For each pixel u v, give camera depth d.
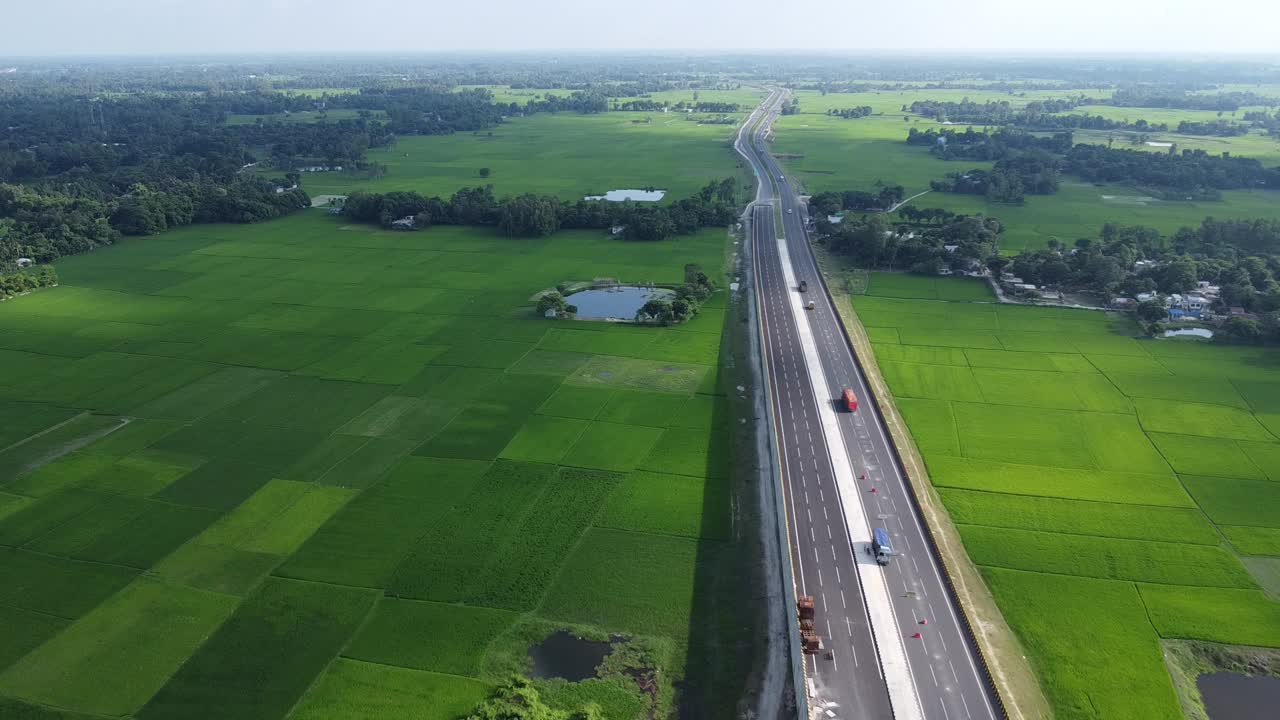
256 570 107.62
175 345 185.62
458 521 117.75
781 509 116.69
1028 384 161.00
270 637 95.94
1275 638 94.25
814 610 99.12
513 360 176.38
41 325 197.88
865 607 99.88
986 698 86.69
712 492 124.94
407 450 137.88
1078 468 130.12
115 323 199.88
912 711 85.12
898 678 89.38
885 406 151.62
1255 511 118.00
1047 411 149.50
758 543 112.62
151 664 92.12
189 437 142.62
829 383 162.38
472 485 127.06
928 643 94.25
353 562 108.94
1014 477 127.62
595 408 153.00
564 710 85.50
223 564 108.75
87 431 144.62
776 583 104.50
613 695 87.81
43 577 106.19
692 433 143.25
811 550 110.44
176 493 125.25
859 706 85.81
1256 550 109.56
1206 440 138.00
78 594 103.06
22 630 97.06
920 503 119.31
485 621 98.44
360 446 139.38
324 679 90.06
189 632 96.69
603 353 179.88
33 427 146.00
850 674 89.94
